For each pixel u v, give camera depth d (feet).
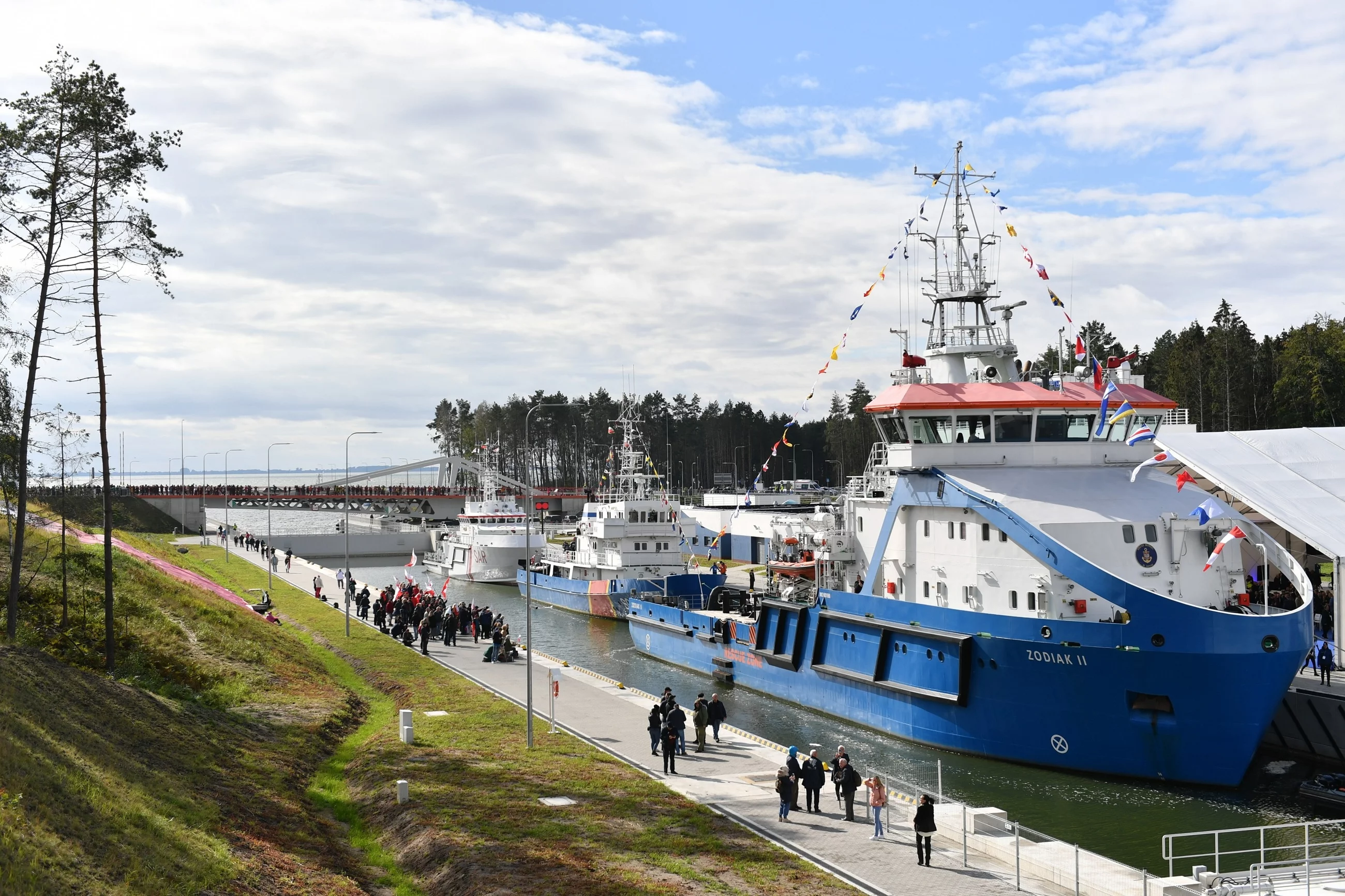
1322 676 122.72
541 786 97.35
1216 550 103.04
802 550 161.38
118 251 115.55
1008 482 123.44
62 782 68.13
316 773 104.83
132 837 65.41
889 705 129.29
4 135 108.27
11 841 55.77
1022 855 77.71
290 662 155.63
